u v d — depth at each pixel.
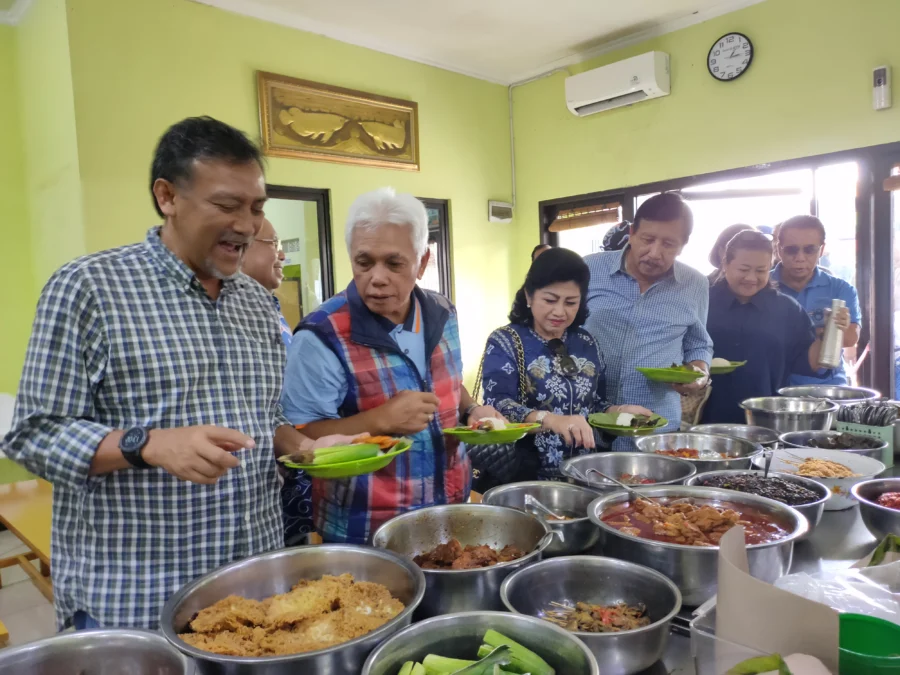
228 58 3.75
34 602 3.06
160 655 0.87
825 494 1.45
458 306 5.11
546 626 0.87
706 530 1.26
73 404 1.11
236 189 1.12
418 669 0.84
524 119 5.35
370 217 1.38
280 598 1.06
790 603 0.74
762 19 3.92
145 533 1.16
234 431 1.06
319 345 1.46
